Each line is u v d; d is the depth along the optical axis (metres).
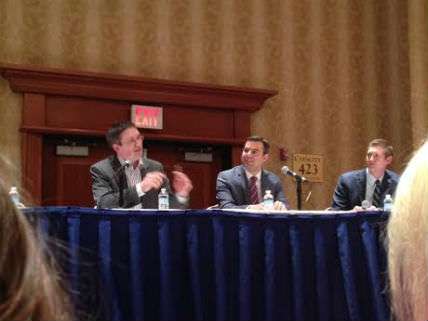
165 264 1.99
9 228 0.44
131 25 5.43
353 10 6.36
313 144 5.99
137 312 1.95
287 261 2.10
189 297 2.02
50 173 5.09
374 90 6.32
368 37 6.38
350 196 4.42
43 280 0.45
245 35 5.85
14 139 4.87
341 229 2.14
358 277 2.14
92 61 5.25
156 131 5.31
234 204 4.25
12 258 0.43
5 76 4.82
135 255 1.97
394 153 6.26
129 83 5.17
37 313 0.44
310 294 2.11
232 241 2.06
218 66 5.70
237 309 2.05
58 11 5.18
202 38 5.68
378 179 4.38
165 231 2.01
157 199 3.69
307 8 6.15
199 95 5.43
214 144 5.60
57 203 5.07
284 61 5.98
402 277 0.61
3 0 4.99
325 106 6.09
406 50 6.30
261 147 4.37
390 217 0.63
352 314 2.10
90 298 1.87
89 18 5.28
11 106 4.88
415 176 0.59
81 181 5.18
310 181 5.91
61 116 5.01
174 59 5.55
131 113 5.22
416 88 5.92
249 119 5.68
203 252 2.04
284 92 5.93
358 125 6.21
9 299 0.41
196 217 2.04
